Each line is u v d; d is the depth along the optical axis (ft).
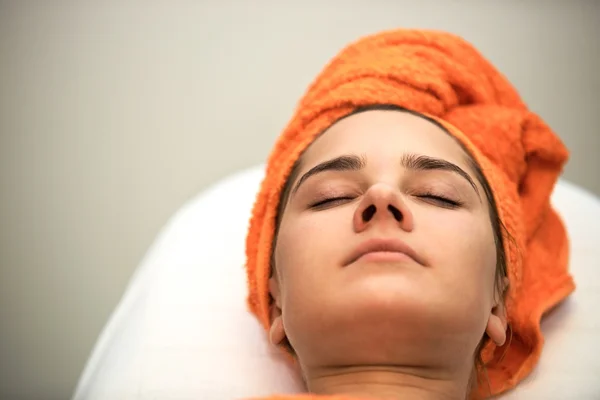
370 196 2.04
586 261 2.98
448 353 2.09
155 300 2.88
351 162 2.30
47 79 4.24
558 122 4.43
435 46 2.96
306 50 4.42
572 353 2.64
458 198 2.27
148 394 2.56
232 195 3.35
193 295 2.89
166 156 4.25
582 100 4.47
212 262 3.02
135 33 4.37
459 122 2.83
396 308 1.95
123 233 4.13
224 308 2.85
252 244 2.76
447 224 2.16
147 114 4.29
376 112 2.59
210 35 4.41
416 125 2.51
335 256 2.08
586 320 2.75
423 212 2.17
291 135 2.81
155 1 4.41
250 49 4.41
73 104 4.24
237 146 4.30
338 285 2.03
